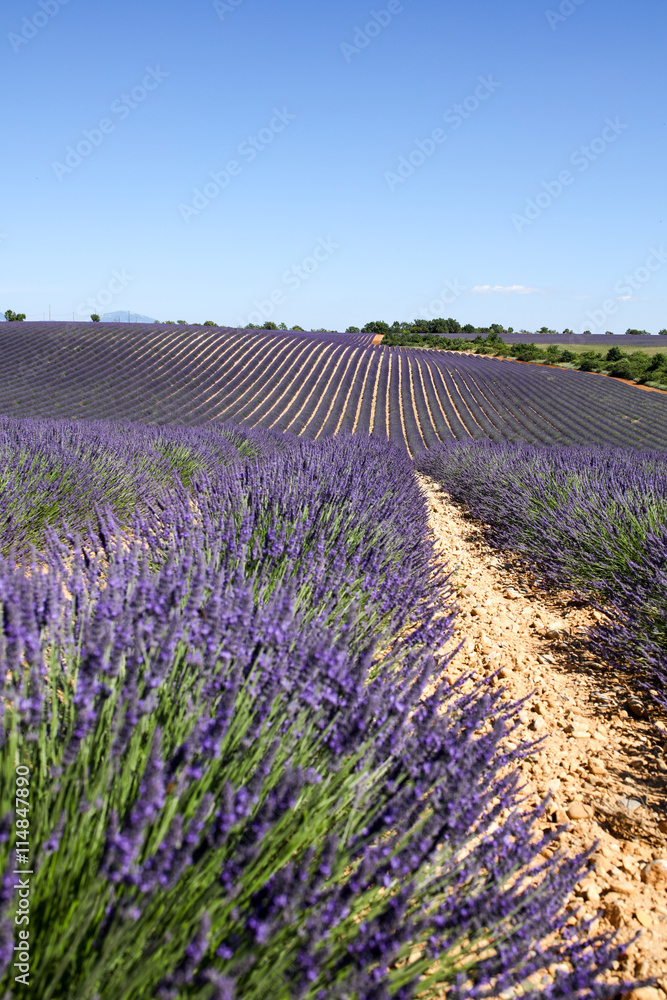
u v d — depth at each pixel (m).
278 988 1.15
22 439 7.00
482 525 10.36
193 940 0.98
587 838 2.38
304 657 1.88
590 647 4.38
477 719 1.94
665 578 4.28
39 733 1.45
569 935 1.76
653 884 2.12
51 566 2.03
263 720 1.63
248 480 5.28
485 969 1.37
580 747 3.11
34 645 1.44
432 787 1.65
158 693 1.68
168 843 1.10
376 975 1.15
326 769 1.71
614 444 26.20
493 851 1.65
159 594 1.88
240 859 1.20
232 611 1.96
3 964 0.92
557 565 6.28
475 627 4.94
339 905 1.24
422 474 19.89
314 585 3.04
